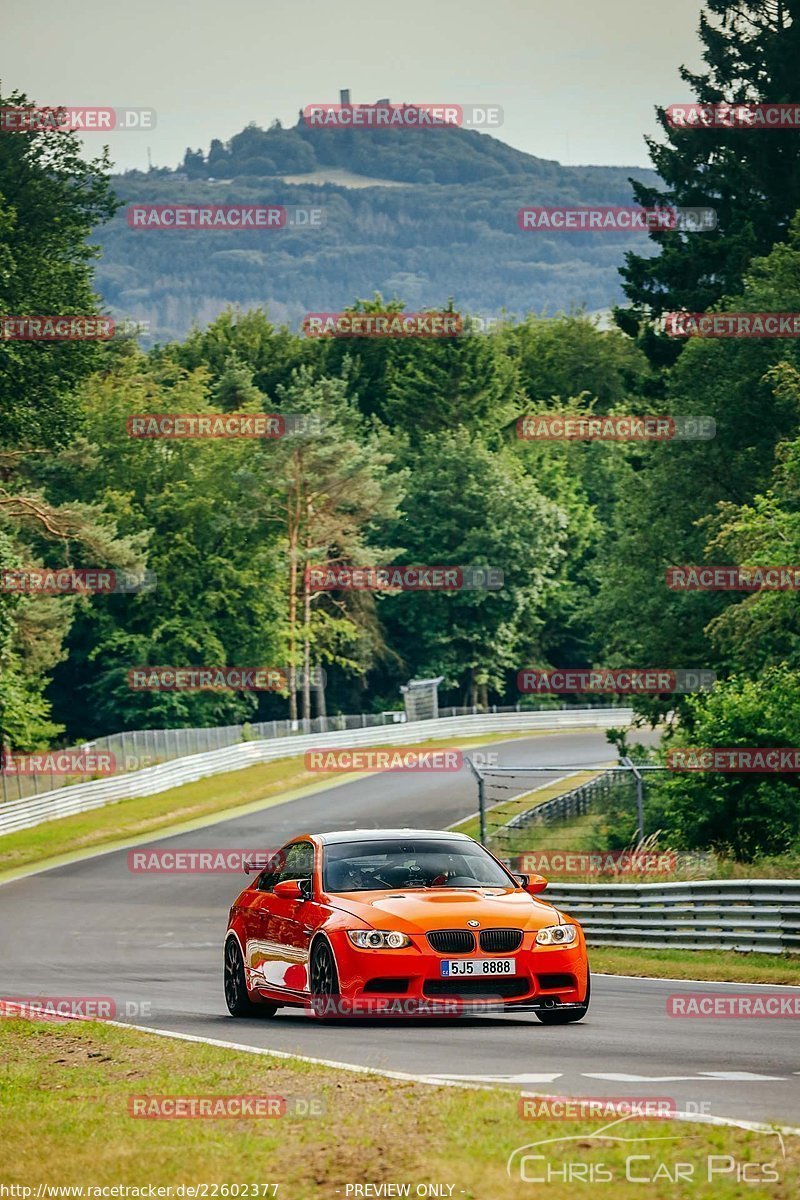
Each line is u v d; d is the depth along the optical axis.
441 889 27.66
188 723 182.50
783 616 73.75
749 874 51.47
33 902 74.44
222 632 189.25
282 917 28.75
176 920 65.81
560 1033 25.77
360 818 109.38
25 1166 16.00
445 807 113.06
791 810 62.03
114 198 115.69
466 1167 14.54
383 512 191.50
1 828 102.94
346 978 26.03
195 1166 15.34
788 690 64.06
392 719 181.00
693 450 98.62
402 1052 23.08
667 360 125.88
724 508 78.25
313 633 197.50
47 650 151.75
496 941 26.25
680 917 46.91
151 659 182.50
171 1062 22.98
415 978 25.80
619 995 33.91
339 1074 20.28
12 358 100.25
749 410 97.56
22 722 152.88
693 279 125.69
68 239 114.00
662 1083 19.72
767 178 125.38
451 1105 17.47
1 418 105.06
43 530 133.62
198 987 39.81
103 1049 25.33
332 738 161.75
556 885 53.12
